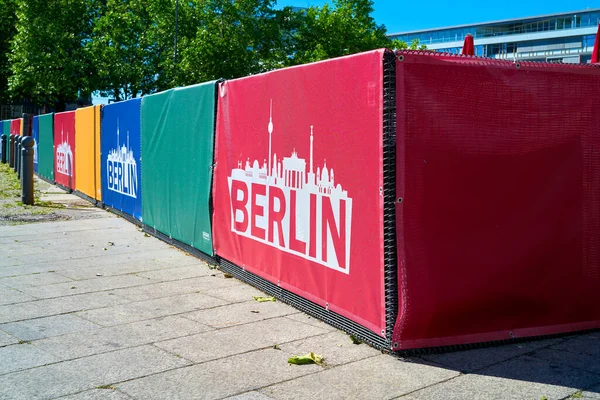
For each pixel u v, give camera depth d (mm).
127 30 38875
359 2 43375
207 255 7211
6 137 25469
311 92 4859
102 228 9781
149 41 38750
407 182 3967
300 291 5180
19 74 40969
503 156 4242
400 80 3928
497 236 4262
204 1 38656
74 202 13109
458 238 4141
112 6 40406
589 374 3764
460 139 4094
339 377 3715
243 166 6172
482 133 4160
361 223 4301
